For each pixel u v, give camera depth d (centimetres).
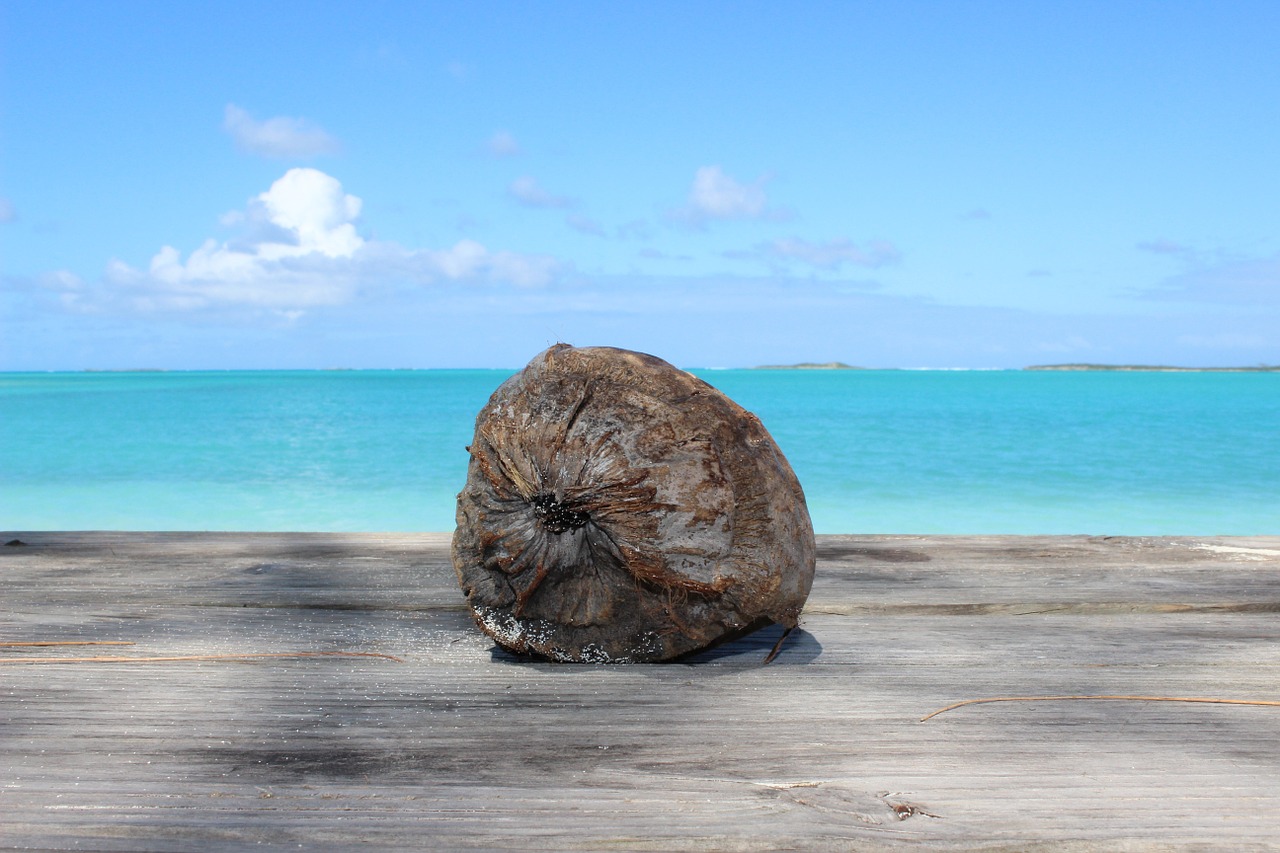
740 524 231
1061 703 213
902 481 1717
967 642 267
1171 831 150
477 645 262
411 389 8412
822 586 333
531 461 229
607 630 241
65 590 324
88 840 145
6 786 164
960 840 146
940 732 194
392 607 304
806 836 147
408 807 156
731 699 214
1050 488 1609
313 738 188
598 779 168
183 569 357
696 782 167
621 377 234
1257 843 147
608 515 223
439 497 1451
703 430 229
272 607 305
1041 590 326
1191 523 1221
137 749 182
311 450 2264
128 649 255
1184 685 228
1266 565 369
